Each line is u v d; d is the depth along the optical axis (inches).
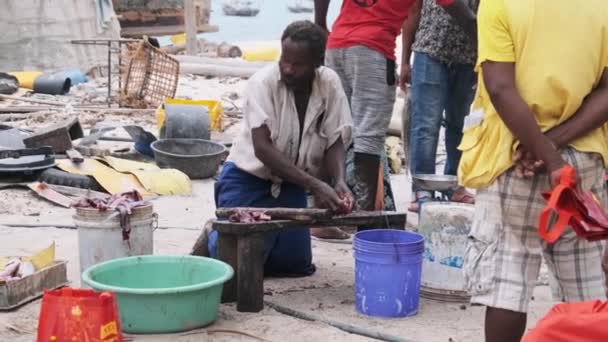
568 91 184.4
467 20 324.8
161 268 252.2
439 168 477.7
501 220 190.9
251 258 250.1
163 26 1011.9
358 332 239.6
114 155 455.5
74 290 193.6
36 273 259.0
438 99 357.4
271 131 257.6
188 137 455.8
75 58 775.7
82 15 782.5
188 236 334.3
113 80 766.5
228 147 486.6
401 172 460.8
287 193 274.4
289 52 248.4
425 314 256.7
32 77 697.6
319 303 262.1
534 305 263.3
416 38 358.3
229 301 259.1
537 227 189.6
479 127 193.6
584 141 188.7
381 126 331.0
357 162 330.6
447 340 236.1
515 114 183.0
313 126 261.0
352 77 328.5
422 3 362.6
